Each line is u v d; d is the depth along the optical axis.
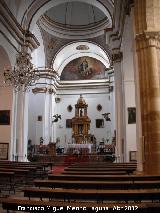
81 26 27.98
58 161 21.22
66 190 4.60
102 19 26.89
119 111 16.81
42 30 26.41
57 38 28.27
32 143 27.88
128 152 14.57
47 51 28.55
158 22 10.01
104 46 28.72
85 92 32.31
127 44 15.05
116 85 17.22
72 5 26.55
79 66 32.97
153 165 9.05
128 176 6.57
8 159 16.39
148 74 9.63
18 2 17.27
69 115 32.00
